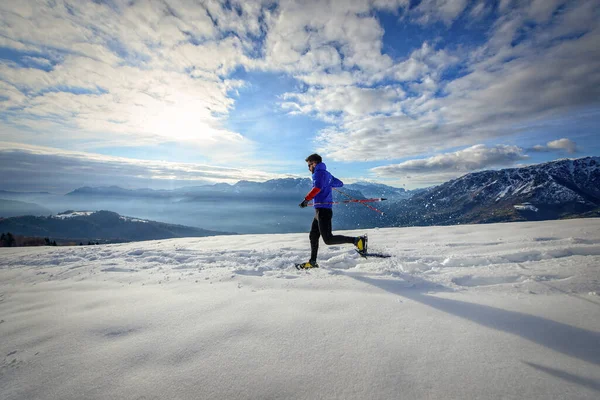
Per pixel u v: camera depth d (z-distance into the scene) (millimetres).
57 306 2793
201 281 3457
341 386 1433
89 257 5562
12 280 4086
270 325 2107
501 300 2408
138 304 2711
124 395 1430
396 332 1936
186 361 1702
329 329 2018
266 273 3770
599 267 3035
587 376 1400
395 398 1331
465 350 1681
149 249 6258
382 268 3631
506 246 4469
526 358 1575
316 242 4066
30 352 1879
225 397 1395
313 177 3918
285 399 1368
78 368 1675
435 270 3418
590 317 1999
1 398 1444
